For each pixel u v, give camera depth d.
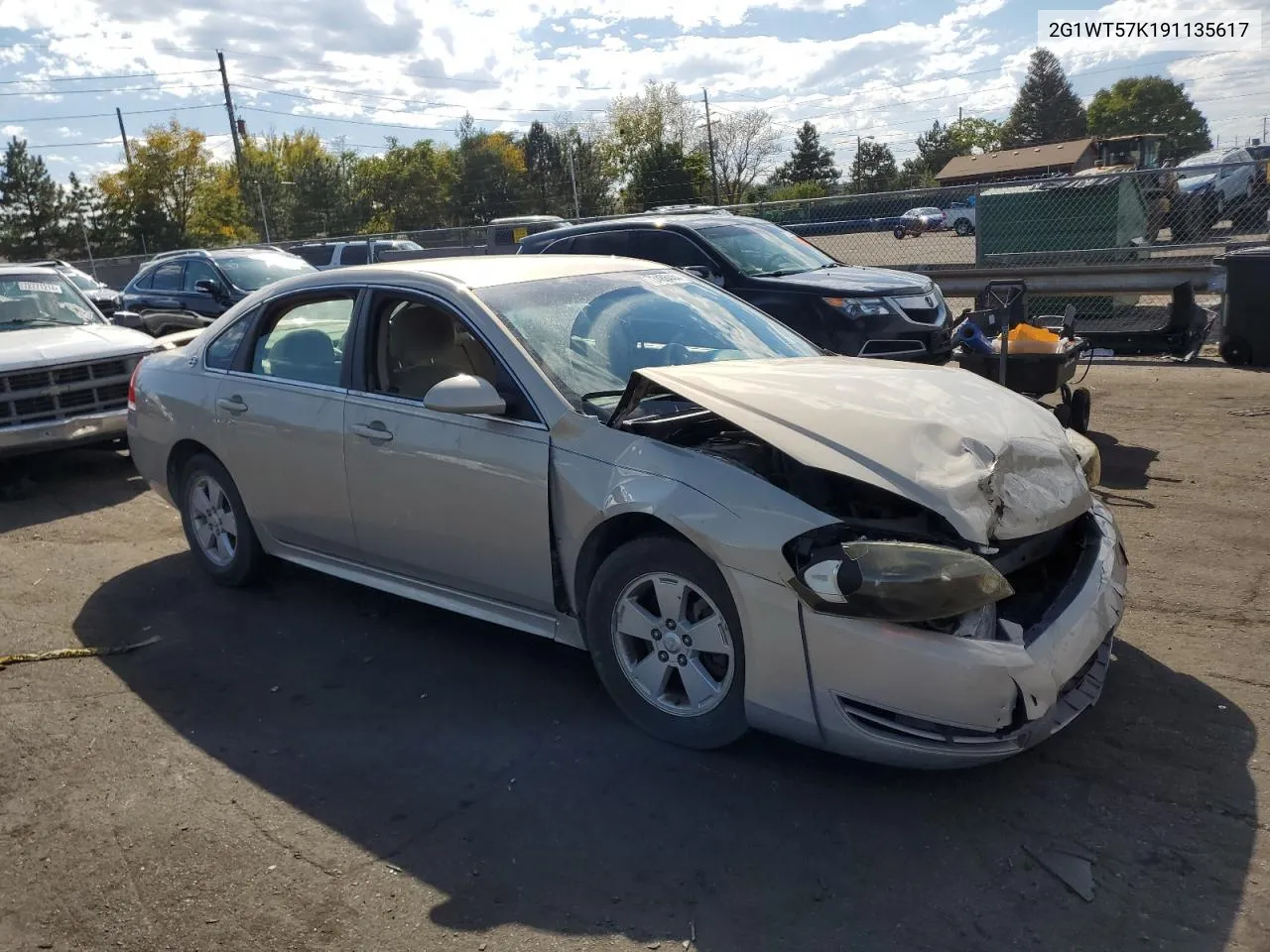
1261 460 7.05
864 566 3.05
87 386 7.96
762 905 2.87
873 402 3.60
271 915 2.93
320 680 4.41
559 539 3.88
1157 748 3.56
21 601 5.50
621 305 4.56
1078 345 7.59
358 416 4.51
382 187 74.38
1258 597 4.80
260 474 5.04
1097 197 12.60
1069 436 4.28
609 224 10.61
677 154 63.38
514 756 3.72
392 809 3.43
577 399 3.94
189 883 3.09
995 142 92.62
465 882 3.04
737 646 3.41
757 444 3.74
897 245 18.17
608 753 3.70
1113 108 77.19
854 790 3.40
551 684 4.27
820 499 3.49
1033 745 3.19
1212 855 2.99
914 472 3.22
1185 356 10.75
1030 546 3.52
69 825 3.42
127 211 61.84
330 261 20.56
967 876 2.96
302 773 3.69
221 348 5.36
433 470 4.20
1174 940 2.67
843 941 2.72
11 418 7.64
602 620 3.76
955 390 3.85
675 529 3.45
